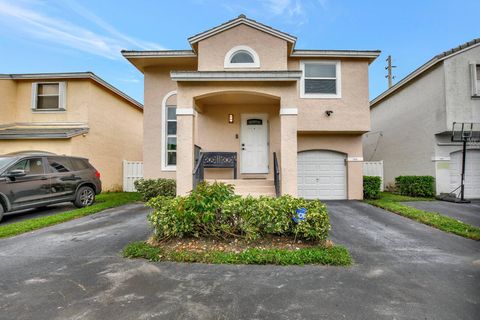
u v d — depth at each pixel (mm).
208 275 3576
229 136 10219
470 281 3430
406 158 13102
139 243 4707
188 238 4777
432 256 4324
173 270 3730
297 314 2697
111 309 2779
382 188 13602
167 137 11055
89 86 12609
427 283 3373
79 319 2607
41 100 12727
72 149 11547
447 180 11125
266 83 8008
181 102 8016
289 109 7926
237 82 7992
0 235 5316
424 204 9336
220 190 4812
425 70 11633
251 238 4574
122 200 9898
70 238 5277
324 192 11141
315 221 4602
